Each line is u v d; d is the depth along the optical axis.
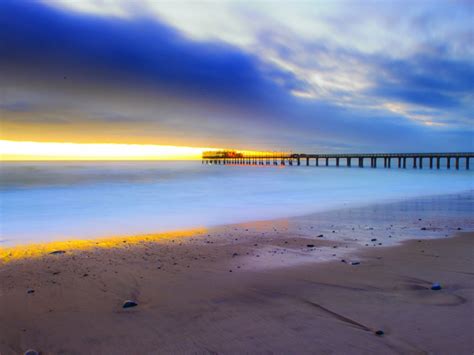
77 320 4.19
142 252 7.87
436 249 7.64
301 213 14.72
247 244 8.67
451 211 14.49
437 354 3.24
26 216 14.47
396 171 71.94
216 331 3.83
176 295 4.99
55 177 44.59
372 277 5.62
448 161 81.50
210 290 5.18
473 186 30.66
